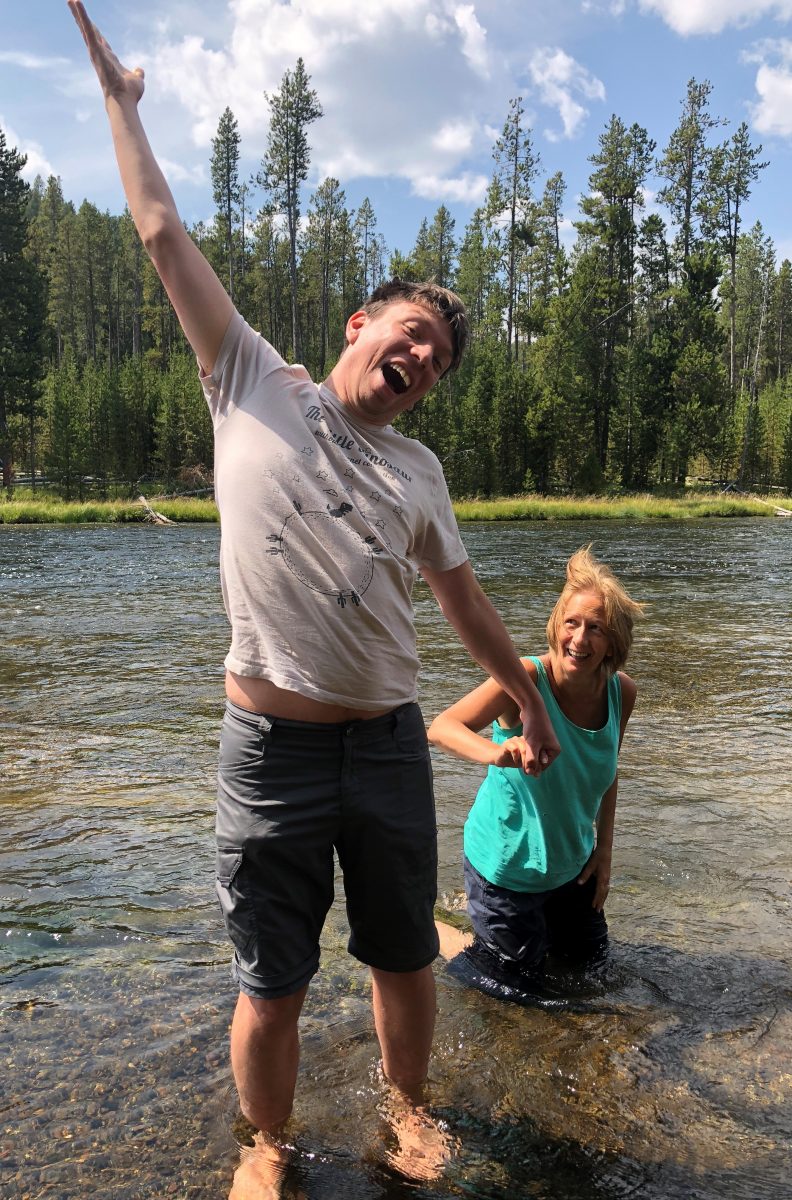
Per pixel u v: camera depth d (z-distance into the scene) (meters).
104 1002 2.54
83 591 12.49
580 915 2.93
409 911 2.11
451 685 6.47
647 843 3.79
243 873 1.99
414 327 2.02
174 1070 2.24
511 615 10.06
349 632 1.95
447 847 3.81
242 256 78.75
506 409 57.50
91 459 57.12
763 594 12.66
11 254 59.06
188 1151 1.96
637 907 3.25
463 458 55.97
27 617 9.94
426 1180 1.92
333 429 2.03
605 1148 2.03
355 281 86.88
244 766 1.99
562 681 2.85
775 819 4.07
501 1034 2.49
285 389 2.06
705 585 13.97
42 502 47.81
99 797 4.25
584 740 2.77
